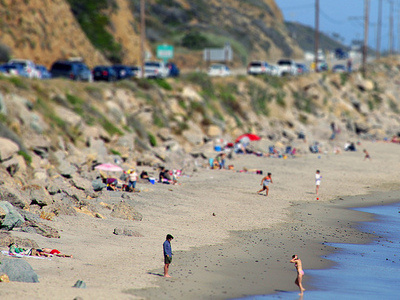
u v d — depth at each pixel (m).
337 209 130.50
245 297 64.12
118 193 125.12
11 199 92.06
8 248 73.06
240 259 82.00
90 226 93.69
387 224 115.50
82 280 63.44
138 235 91.69
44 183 113.00
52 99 181.50
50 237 82.94
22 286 57.94
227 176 169.00
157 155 184.00
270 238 97.94
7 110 152.62
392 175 187.75
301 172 185.88
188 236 94.81
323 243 96.56
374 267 82.25
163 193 132.50
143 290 62.62
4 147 122.38
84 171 141.50
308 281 73.25
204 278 70.69
